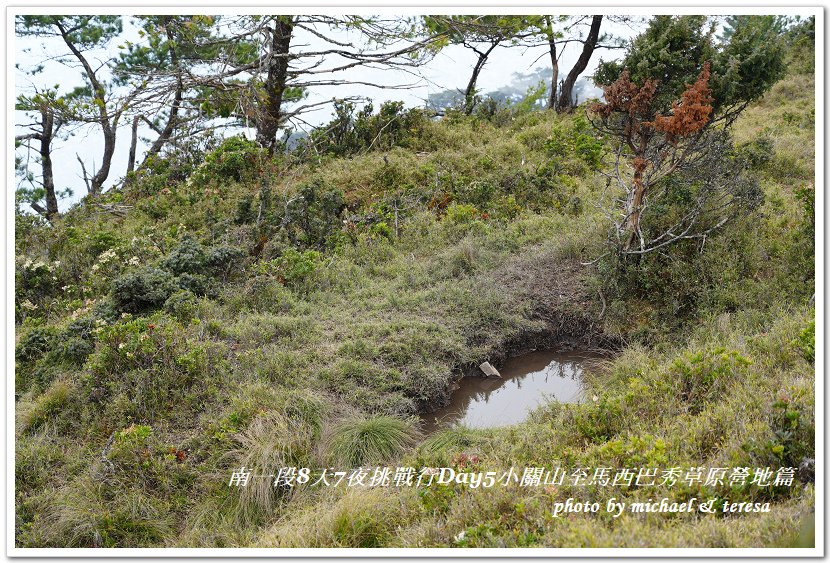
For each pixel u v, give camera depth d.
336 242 9.56
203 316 7.59
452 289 8.12
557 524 3.99
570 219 9.61
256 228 9.54
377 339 7.24
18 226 10.89
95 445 5.84
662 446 4.48
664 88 9.77
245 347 7.04
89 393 6.30
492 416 6.54
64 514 5.10
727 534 3.63
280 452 5.53
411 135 14.24
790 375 5.16
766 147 10.98
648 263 7.79
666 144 7.76
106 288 8.80
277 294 8.09
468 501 4.50
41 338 7.42
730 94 9.38
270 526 5.11
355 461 5.59
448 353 7.19
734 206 8.07
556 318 7.81
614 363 6.68
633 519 3.88
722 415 4.84
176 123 16.38
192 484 5.43
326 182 11.69
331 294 8.23
